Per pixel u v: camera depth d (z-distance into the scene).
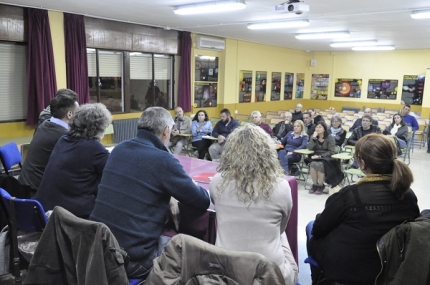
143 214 1.71
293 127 6.51
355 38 9.31
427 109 11.13
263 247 1.58
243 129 1.70
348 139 6.46
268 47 11.55
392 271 1.59
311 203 4.86
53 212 1.69
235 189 1.61
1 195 2.07
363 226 1.68
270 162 1.62
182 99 8.87
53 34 6.14
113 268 1.50
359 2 5.17
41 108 5.98
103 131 2.13
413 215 1.71
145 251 1.71
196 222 1.89
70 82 6.48
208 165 2.76
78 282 1.55
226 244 1.61
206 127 7.23
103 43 7.01
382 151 1.68
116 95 7.68
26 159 2.56
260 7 5.67
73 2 5.43
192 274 1.34
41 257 1.71
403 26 7.21
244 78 10.72
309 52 13.77
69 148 2.05
